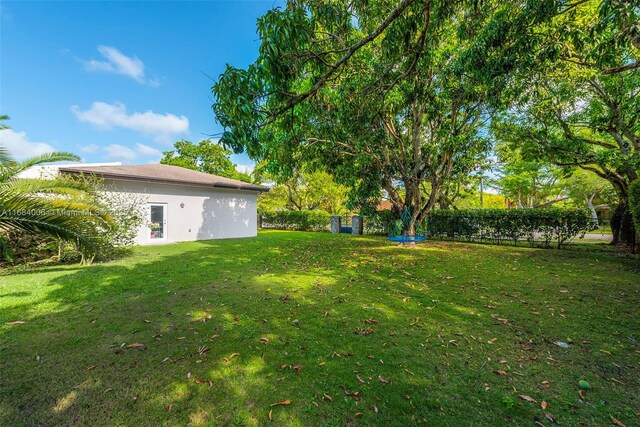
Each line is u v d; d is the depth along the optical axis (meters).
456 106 7.43
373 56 5.53
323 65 3.71
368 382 2.14
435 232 12.32
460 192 17.69
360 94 5.07
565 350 2.62
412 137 9.35
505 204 29.20
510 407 1.86
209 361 2.42
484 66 4.12
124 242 8.05
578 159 9.55
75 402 1.89
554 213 9.09
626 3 2.62
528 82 5.24
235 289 4.56
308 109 5.41
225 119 2.94
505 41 3.85
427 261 6.93
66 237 5.16
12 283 4.87
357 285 4.84
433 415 1.79
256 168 17.81
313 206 22.72
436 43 5.19
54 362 2.38
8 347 2.63
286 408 1.86
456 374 2.24
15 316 3.39
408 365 2.37
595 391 2.03
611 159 7.88
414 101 7.05
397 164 9.11
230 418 1.77
